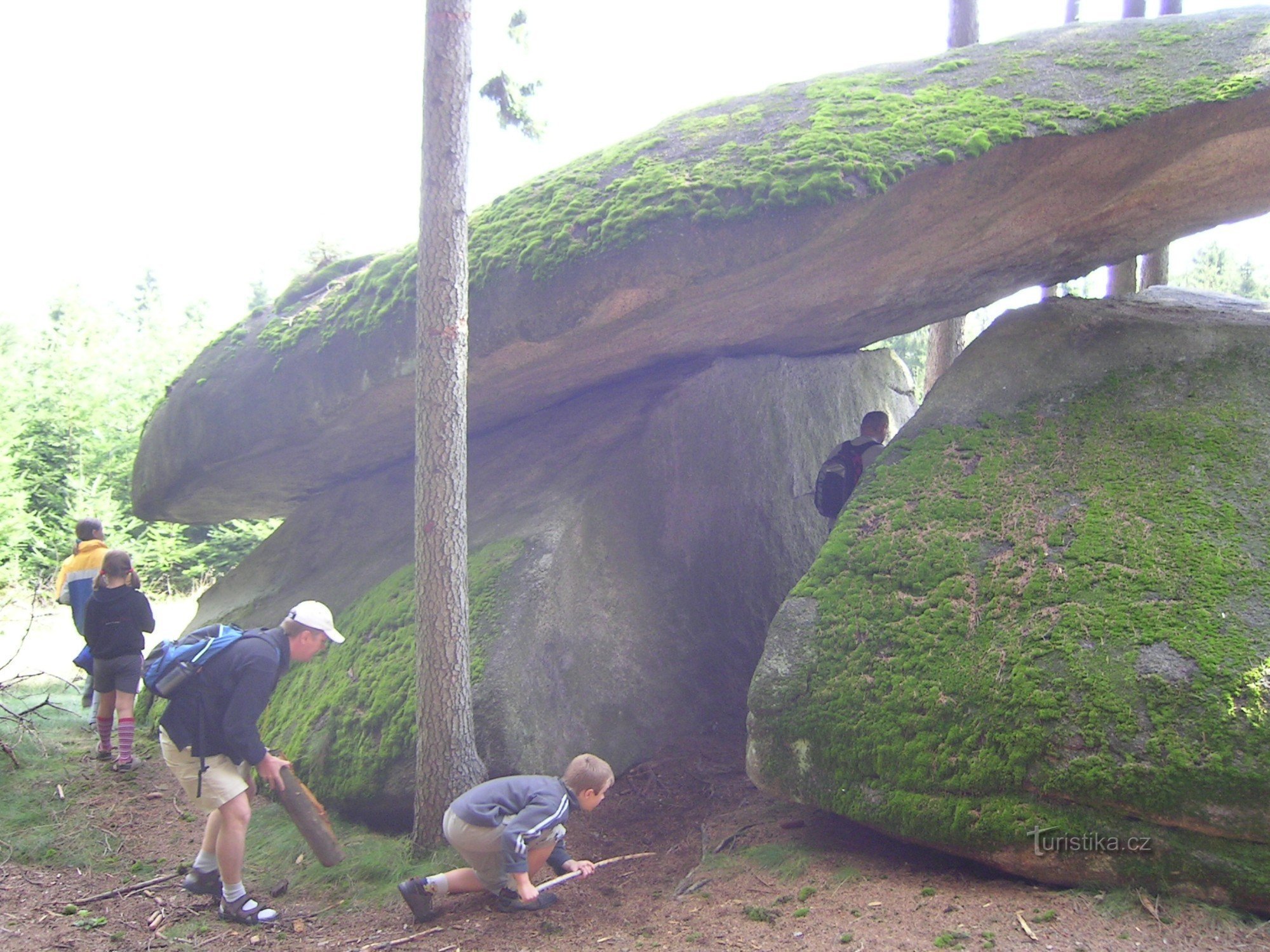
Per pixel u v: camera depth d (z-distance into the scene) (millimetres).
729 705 6648
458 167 4867
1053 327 5688
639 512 6762
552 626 5914
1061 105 5059
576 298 5434
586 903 4461
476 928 4195
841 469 6516
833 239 5168
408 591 6539
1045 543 4586
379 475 8445
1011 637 4270
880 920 3736
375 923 4344
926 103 5324
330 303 6676
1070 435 5098
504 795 4133
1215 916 3463
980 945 3414
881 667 4516
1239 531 4281
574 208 5555
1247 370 5039
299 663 6840
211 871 4473
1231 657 3777
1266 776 3496
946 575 4676
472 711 5246
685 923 4027
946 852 4156
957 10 9547
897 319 7223
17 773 6219
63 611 12844
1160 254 10086
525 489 6973
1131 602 4141
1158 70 5152
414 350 6051
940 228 5469
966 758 4090
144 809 5785
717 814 5477
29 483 16172
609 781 4270
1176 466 4688
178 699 4203
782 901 4090
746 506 7266
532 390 7094
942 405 5586
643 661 6332
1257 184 5715
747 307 6023
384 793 5383
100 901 4566
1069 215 5695
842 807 4395
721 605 6941
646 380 7480
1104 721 3818
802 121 5402
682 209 5172
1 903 4473
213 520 9344
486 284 5684
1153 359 5293
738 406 7355
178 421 7250
